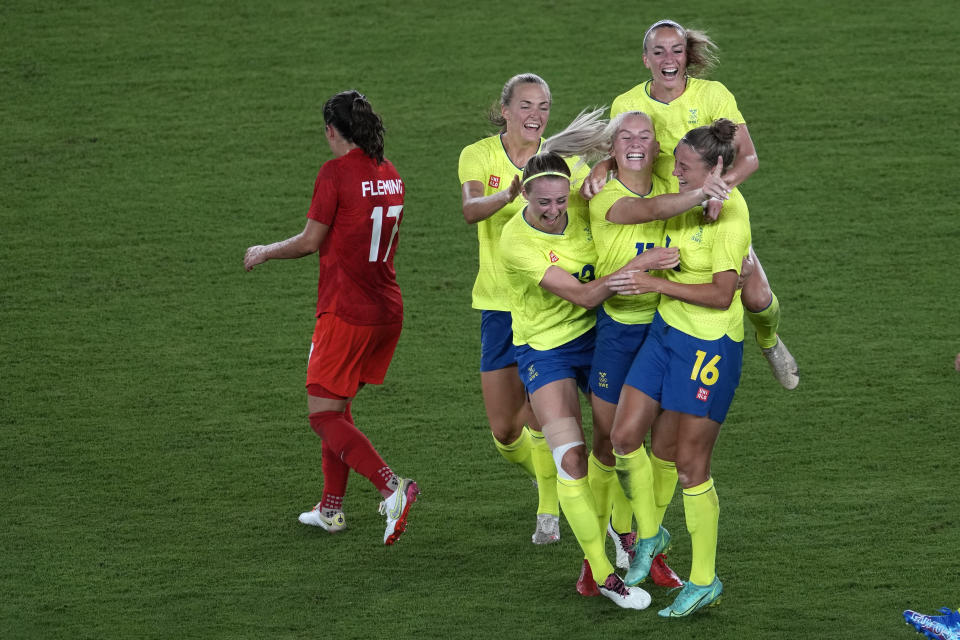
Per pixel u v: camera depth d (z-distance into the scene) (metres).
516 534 22.02
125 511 22.88
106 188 36.69
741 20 44.72
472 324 30.62
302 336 30.22
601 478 19.94
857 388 27.00
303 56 43.19
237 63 42.81
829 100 40.00
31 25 44.94
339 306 21.61
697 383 18.36
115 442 25.56
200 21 45.28
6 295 31.80
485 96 40.62
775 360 22.70
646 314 19.25
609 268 19.31
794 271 32.16
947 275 31.75
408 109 40.19
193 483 24.02
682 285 18.08
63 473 24.30
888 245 33.16
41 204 35.91
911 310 30.25
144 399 27.36
